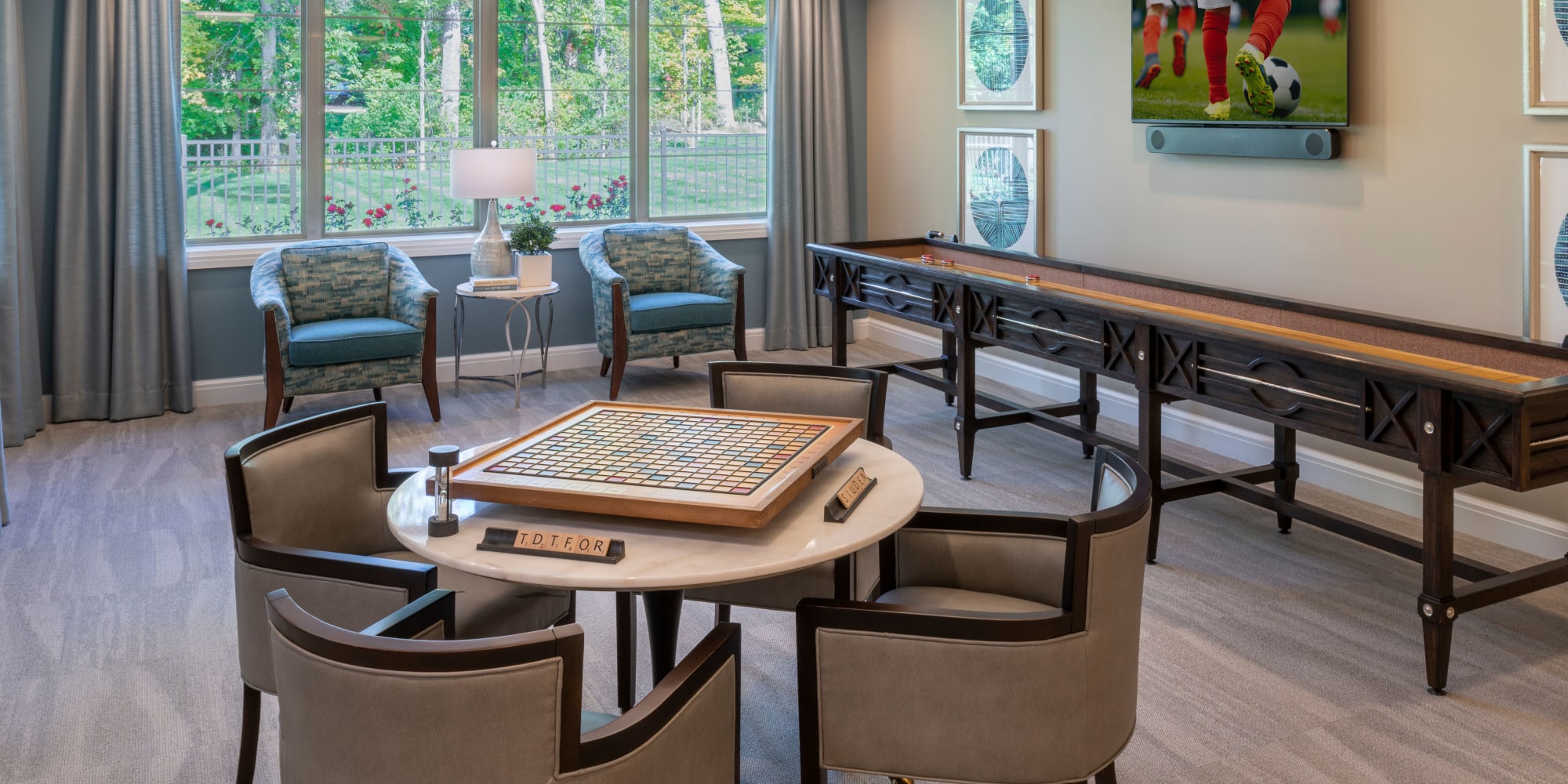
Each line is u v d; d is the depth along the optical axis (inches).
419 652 57.0
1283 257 182.1
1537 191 144.1
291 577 88.6
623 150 285.7
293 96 250.1
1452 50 153.7
